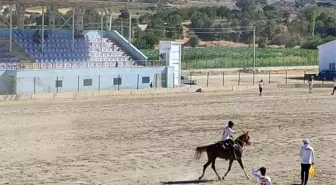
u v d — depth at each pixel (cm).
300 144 3591
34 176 2634
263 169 2125
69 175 2666
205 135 3844
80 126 4169
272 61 12344
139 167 2866
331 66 9488
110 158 3070
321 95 6869
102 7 7206
